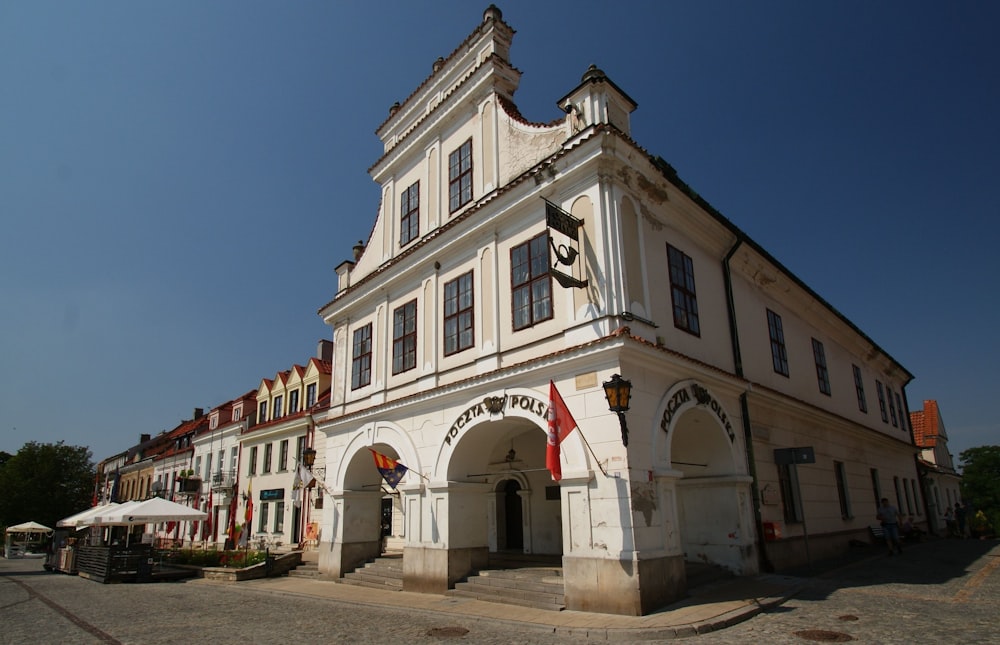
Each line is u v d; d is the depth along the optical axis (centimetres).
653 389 1129
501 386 1280
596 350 1074
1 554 5319
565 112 1291
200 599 1465
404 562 1448
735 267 1636
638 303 1162
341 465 1791
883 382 2805
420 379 1566
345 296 1981
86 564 2311
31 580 2161
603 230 1157
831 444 1983
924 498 2991
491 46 1628
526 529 1708
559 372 1158
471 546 1378
